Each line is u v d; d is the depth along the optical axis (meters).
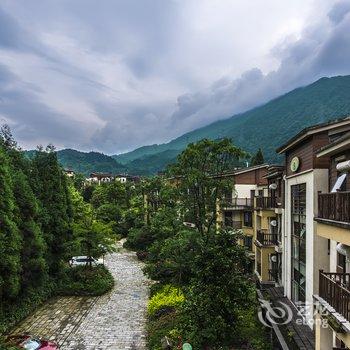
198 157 27.77
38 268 22.38
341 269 13.03
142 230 45.34
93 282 26.92
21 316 20.41
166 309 20.72
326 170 16.33
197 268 16.97
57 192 27.70
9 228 18.92
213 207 28.50
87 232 29.02
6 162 19.81
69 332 18.95
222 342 15.98
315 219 12.88
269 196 28.47
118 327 19.73
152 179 49.31
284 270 22.02
